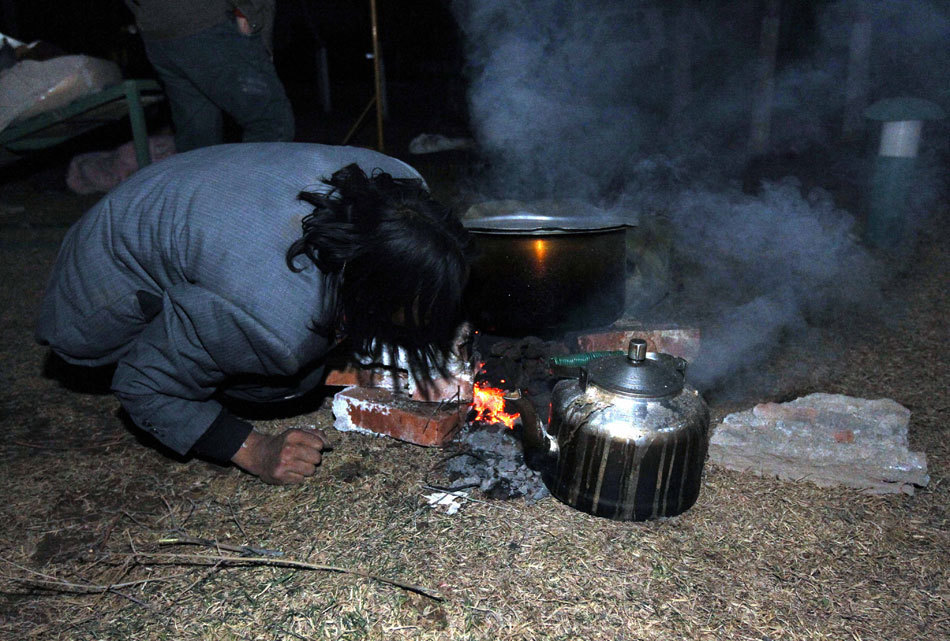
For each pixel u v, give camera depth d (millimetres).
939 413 2180
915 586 1508
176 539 1695
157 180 1705
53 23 8617
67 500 1883
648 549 1615
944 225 4176
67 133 4930
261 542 1687
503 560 1594
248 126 3688
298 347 1541
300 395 1935
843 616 1432
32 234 4543
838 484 1852
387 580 1534
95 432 2246
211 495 1885
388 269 1390
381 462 1990
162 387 1673
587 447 1621
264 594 1525
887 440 1856
